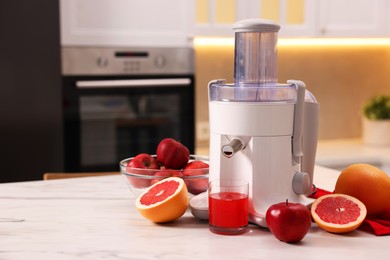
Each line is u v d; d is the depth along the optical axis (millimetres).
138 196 1560
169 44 3195
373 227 1335
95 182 1883
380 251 1219
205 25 3277
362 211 1365
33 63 2896
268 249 1231
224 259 1171
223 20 3389
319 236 1321
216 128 1414
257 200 1383
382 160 3510
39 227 1391
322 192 1637
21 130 2906
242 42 1434
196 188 1529
